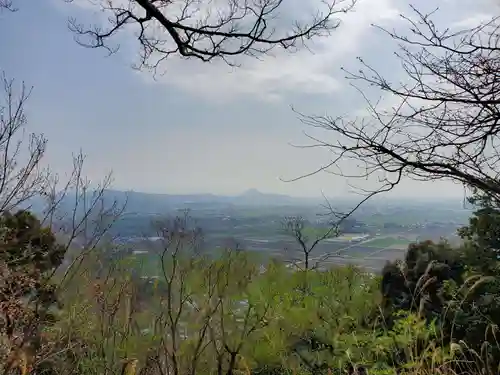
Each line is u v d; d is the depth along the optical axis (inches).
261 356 171.5
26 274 176.6
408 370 144.6
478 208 173.8
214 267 173.3
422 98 131.0
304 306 182.9
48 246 193.8
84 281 190.4
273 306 178.2
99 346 183.0
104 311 185.5
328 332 173.8
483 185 130.6
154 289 176.6
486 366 135.0
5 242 183.2
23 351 150.3
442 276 211.3
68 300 188.7
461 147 130.3
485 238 207.5
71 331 183.5
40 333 170.1
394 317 189.0
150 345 173.2
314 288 190.5
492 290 187.5
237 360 173.5
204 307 170.9
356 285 200.2
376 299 192.2
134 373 168.2
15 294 161.5
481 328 169.5
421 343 153.4
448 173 130.2
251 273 179.8
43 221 198.2
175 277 170.9
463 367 138.2
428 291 193.3
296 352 172.2
